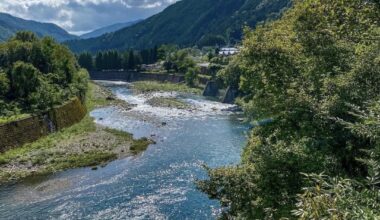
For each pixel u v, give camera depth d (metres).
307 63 20.33
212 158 41.62
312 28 20.67
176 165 39.91
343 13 13.70
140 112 74.38
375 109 8.77
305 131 16.30
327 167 14.18
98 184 35.06
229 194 16.70
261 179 15.73
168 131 56.50
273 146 16.55
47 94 58.47
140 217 27.95
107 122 65.00
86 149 46.22
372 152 8.59
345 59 19.16
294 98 17.67
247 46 21.45
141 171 38.44
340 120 9.42
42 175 37.72
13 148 45.22
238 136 51.34
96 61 168.25
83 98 80.56
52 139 50.84
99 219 27.77
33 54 71.12
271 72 21.00
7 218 28.23
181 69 136.25
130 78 152.62
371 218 6.27
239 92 78.19
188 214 28.09
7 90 56.69
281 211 14.52
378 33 13.56
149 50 175.75
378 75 15.26
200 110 74.56
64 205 30.45
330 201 6.50
